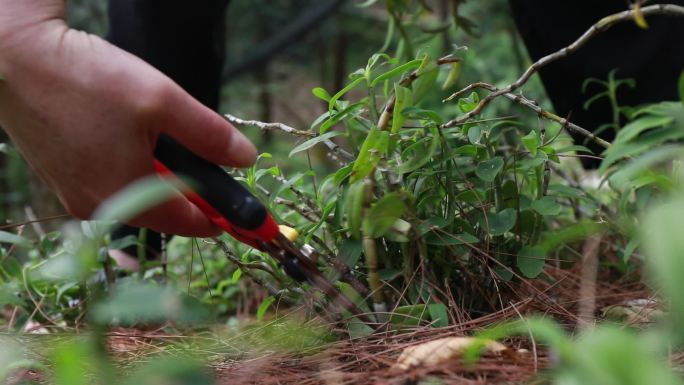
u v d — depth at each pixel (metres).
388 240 1.33
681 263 0.60
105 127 1.15
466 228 1.34
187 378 0.80
